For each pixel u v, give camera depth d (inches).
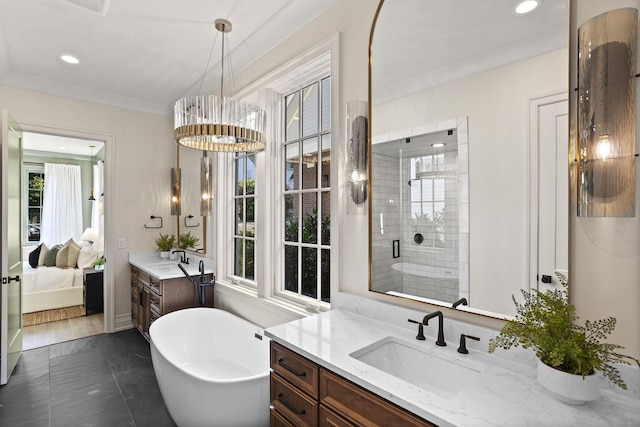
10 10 82.5
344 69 77.0
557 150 45.0
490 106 51.7
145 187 151.9
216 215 128.6
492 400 38.9
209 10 83.3
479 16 53.4
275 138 105.0
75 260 196.2
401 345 57.6
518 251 48.5
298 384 54.3
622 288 40.4
